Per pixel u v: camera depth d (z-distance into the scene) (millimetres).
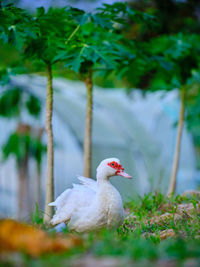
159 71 8781
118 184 15281
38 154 13109
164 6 14547
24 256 2955
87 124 8359
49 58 6652
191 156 19312
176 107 19047
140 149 16750
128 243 3629
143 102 19375
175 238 4641
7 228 3266
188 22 14312
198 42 9273
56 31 6777
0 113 10547
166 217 6195
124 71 8188
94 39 7391
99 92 19656
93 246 3342
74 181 14547
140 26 13672
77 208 5492
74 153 14734
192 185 18312
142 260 2975
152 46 8789
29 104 10828
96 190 5715
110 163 5469
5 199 14773
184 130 19156
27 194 13578
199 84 13461
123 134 16766
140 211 6996
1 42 6941
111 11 7016
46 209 6773
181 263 2844
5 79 8039
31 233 3352
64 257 3055
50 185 6836
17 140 12734
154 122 18531
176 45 8656
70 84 18688
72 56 6457
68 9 6895
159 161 17391
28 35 6277
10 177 14836
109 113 17453
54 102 15312
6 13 6344
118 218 5387
